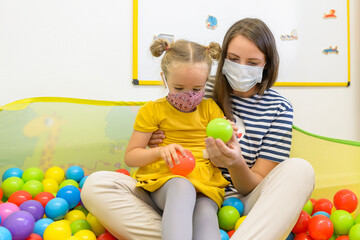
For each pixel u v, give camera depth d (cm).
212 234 83
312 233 101
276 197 91
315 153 132
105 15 165
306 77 216
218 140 92
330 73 224
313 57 218
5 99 151
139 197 101
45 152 142
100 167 150
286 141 115
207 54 101
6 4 149
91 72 164
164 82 107
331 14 223
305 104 217
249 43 109
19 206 112
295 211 91
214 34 189
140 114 108
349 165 120
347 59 230
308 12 215
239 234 87
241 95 123
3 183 126
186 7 181
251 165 117
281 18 207
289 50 210
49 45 156
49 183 132
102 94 166
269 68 117
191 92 98
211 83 126
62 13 158
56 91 158
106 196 96
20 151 138
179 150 95
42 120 141
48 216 112
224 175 117
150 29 173
